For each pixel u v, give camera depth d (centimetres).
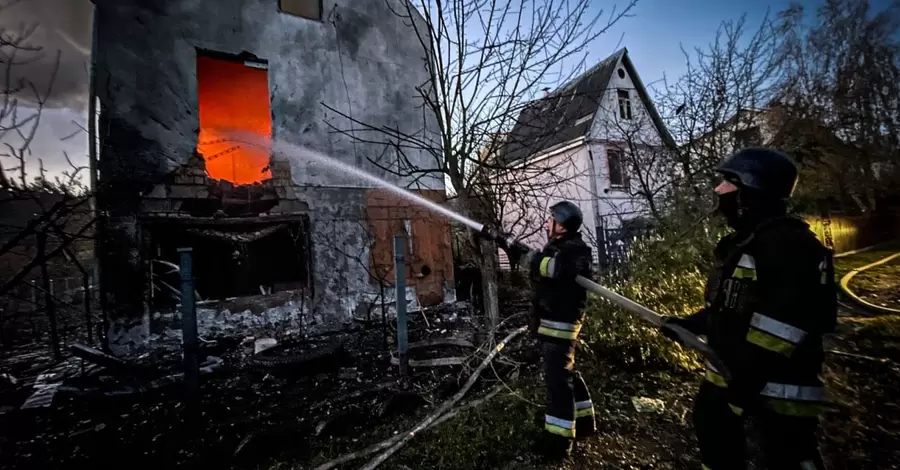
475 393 349
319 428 290
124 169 572
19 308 626
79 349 401
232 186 654
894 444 246
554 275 236
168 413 330
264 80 839
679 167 835
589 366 378
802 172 978
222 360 485
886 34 1251
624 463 244
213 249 727
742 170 164
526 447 261
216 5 660
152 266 597
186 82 629
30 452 277
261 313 663
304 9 760
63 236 323
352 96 770
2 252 272
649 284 450
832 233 1145
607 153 1284
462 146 377
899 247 1211
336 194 736
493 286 402
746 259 163
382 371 421
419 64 848
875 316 518
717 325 174
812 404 146
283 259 763
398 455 261
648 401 316
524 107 378
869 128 1294
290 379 403
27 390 402
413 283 786
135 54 593
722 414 183
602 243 946
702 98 760
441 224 800
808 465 145
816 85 1027
